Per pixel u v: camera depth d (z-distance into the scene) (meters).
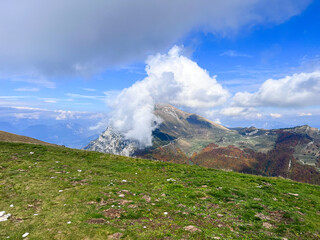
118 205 19.02
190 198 22.48
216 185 27.56
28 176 26.55
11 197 19.91
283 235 15.62
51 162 35.34
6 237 12.91
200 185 27.91
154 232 14.09
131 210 17.97
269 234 15.59
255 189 27.17
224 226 16.20
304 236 15.66
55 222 15.09
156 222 15.99
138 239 13.07
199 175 34.66
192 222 16.41
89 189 22.89
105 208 18.09
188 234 14.05
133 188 25.25
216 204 21.14
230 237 14.26
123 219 16.20
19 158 35.16
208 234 14.28
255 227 16.55
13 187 22.50
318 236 15.73
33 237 12.99
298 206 22.27
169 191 24.70
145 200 21.08
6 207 17.61
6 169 29.06
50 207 17.95
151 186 27.23
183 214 17.95
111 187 24.42
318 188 31.75
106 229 14.14
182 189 25.36
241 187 27.55
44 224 14.80
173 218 17.03
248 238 14.52
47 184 23.94
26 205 18.20
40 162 34.41
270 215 19.22
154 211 18.25
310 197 25.67
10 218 15.62
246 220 17.73
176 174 34.97
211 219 17.38
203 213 18.53
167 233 13.97
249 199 23.16
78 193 21.53
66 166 34.19
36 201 19.28
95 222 15.33
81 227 14.32
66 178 27.17
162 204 20.17
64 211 17.12
